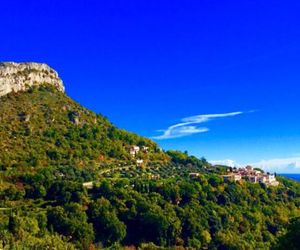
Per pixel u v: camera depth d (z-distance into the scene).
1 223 131.75
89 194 172.50
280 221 186.00
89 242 142.88
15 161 193.62
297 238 59.00
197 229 159.88
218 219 167.25
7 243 120.06
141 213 157.50
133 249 148.88
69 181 175.62
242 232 172.12
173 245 155.75
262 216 185.75
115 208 157.88
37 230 135.88
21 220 133.88
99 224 150.50
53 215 145.25
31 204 159.62
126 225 156.00
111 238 148.12
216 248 158.62
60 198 163.88
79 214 148.12
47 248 123.94
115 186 181.00
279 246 60.44
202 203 179.88
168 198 176.00
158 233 153.12
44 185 170.50
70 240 141.62
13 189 162.75
